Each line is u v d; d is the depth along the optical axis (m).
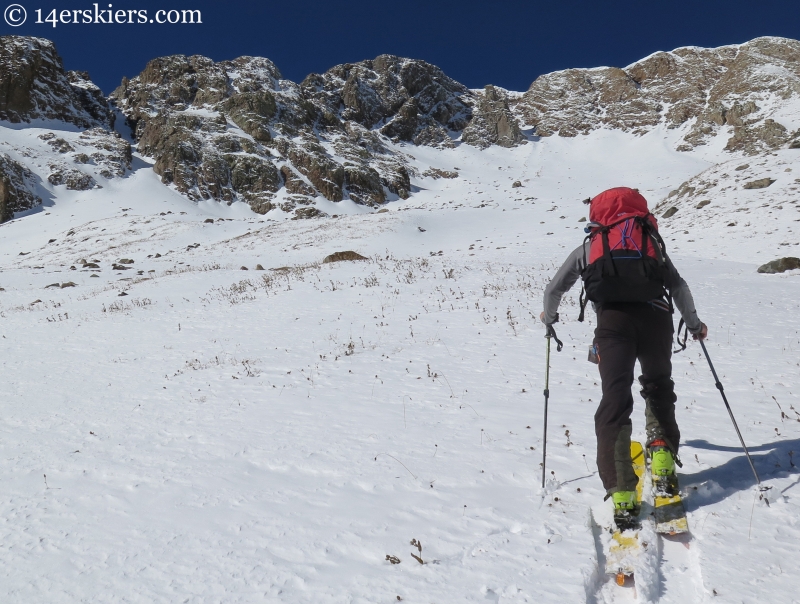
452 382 7.15
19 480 5.26
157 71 124.38
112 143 101.00
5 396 8.80
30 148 94.06
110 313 17.38
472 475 4.32
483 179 108.12
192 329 13.55
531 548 3.23
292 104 115.19
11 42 109.38
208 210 86.56
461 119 140.75
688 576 2.88
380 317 12.77
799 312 10.32
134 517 4.23
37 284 28.78
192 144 96.19
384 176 99.75
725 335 8.66
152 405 7.49
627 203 3.57
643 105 128.38
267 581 3.22
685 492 3.63
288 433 5.74
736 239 28.03
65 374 10.13
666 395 3.69
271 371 8.66
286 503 4.18
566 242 32.78
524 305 12.51
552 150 123.94
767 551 2.96
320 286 17.80
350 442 5.30
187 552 3.63
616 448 3.30
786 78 110.56
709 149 101.94
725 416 5.04
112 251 50.03
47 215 80.31
